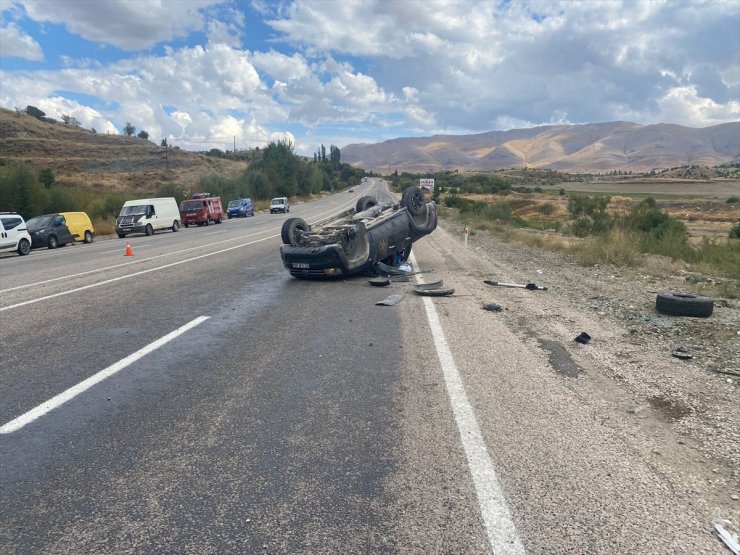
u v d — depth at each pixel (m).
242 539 2.71
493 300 9.22
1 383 5.03
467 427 4.01
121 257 16.92
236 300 9.26
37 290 10.38
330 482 3.24
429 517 2.88
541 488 3.17
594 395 4.72
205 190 57.06
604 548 2.63
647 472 3.38
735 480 3.30
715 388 4.94
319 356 5.90
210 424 4.10
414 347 6.25
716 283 11.38
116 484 3.24
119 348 6.21
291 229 11.55
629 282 11.36
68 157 97.69
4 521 2.88
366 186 154.12
